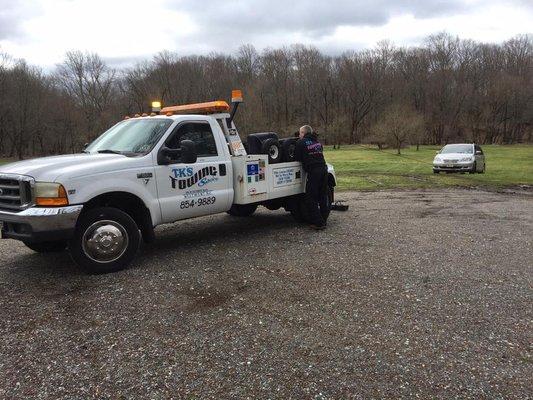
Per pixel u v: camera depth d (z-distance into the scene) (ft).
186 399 10.35
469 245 23.34
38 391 10.68
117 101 258.57
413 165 93.76
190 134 22.08
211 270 19.29
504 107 270.87
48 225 17.15
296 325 13.93
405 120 161.68
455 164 73.20
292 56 299.99
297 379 11.08
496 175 71.87
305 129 27.53
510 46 311.27
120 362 11.92
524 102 268.21
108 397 10.44
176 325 14.01
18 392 10.63
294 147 27.89
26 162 19.60
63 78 246.06
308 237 25.35
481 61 301.02
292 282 17.70
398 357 12.02
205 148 22.67
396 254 21.57
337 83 290.15
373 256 21.25
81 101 245.04
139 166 19.75
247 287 17.21
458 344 12.69
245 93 262.26
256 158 24.88
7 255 22.31
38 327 13.94
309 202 27.17
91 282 17.87
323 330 13.57
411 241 24.25
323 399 10.30
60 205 17.39
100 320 14.40
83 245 18.34
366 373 11.31
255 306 15.39
